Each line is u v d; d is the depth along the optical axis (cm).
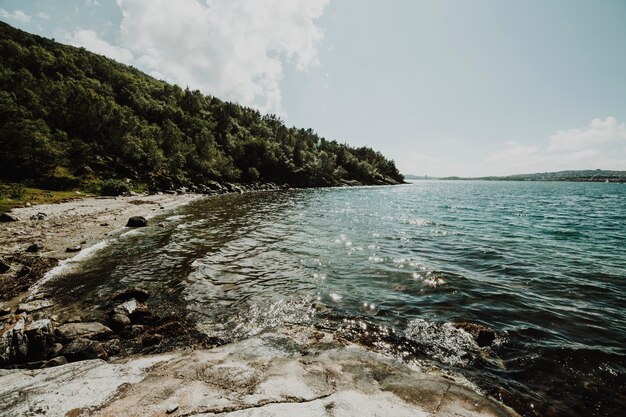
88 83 9450
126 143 5859
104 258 1381
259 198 5147
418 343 748
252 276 1226
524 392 571
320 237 2011
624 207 4619
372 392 491
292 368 557
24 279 1099
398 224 2644
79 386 481
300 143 12925
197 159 7444
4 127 4150
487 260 1512
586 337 780
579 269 1366
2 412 409
